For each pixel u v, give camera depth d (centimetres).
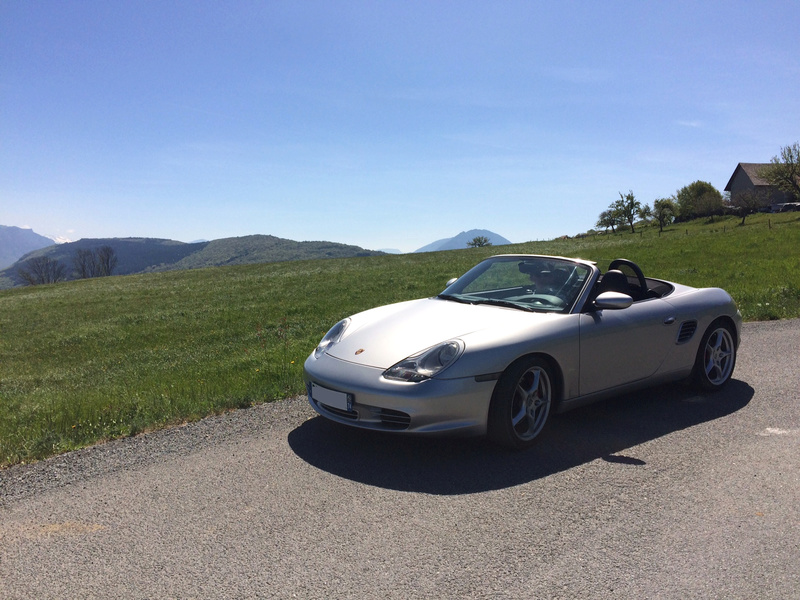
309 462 392
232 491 348
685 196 10050
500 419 388
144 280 5462
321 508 321
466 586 244
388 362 394
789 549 269
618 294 438
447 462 385
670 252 3136
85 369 1330
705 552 268
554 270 488
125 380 1024
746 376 593
